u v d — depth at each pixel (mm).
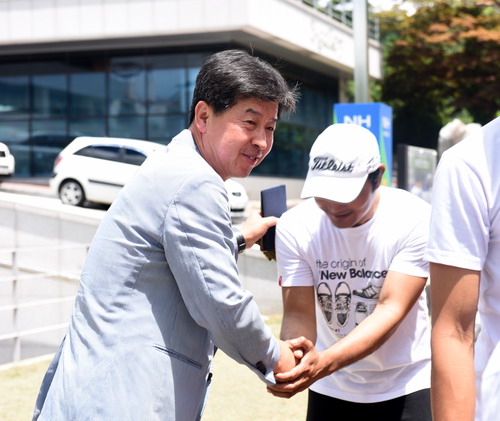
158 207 2297
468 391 1988
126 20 21750
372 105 11023
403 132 34812
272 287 9633
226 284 2275
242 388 6156
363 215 2916
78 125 23812
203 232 2277
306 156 26875
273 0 21703
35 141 24203
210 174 2332
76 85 23797
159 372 2281
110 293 2312
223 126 2412
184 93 22859
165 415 2287
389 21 31234
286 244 3096
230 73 2381
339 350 2777
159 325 2307
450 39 29234
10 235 12484
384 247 2959
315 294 3146
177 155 2375
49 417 2283
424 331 3115
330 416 3152
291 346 2635
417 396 3045
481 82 30938
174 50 22875
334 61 25891
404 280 2930
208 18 20969
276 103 2438
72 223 12000
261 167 24188
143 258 2305
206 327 2322
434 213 2059
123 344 2279
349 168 2824
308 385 2740
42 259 12266
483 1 29516
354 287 3018
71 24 22312
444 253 2018
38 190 21062
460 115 35625
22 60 24203
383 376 3055
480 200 1999
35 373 6773
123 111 23422
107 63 23484
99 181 15992
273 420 5340
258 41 22625
